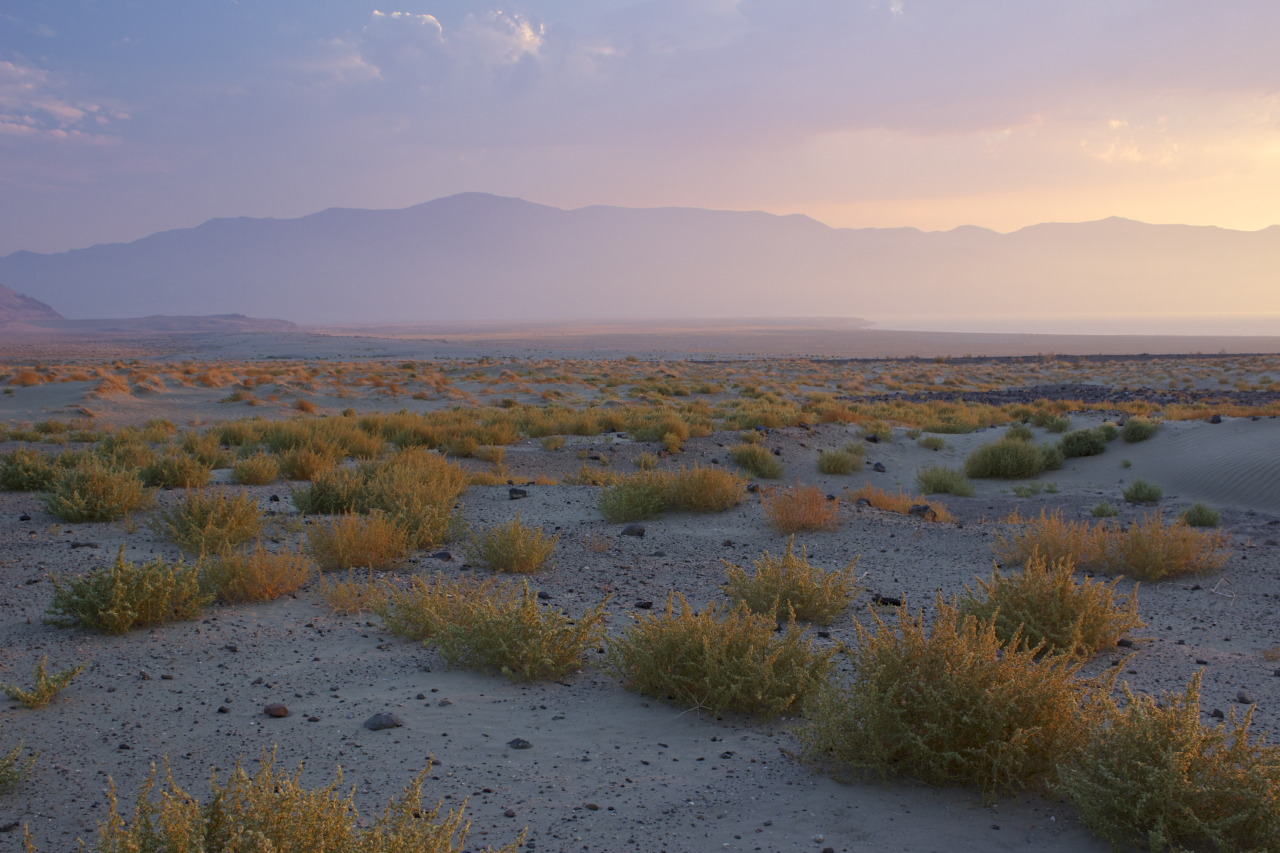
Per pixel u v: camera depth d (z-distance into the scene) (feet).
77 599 24.81
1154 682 21.88
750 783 15.84
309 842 10.50
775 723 19.03
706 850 13.33
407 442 79.97
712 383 176.35
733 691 18.94
